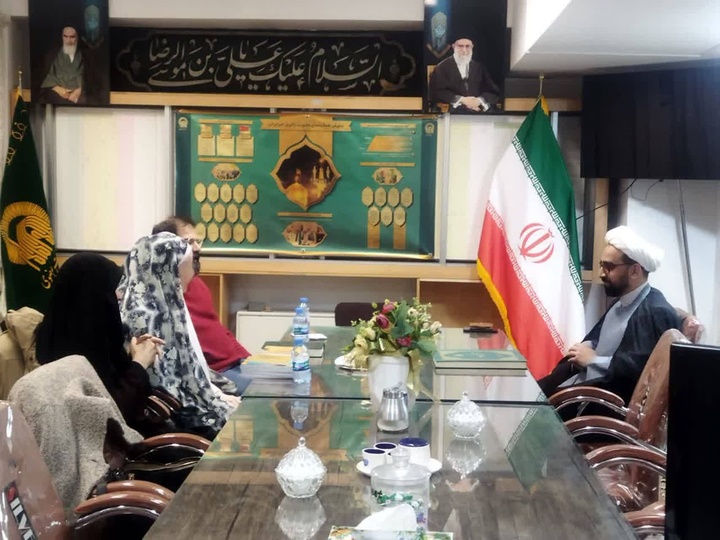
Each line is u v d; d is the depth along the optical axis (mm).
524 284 4719
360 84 5137
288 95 4980
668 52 4133
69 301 2926
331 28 5055
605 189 4930
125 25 5039
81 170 5027
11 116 4926
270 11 4852
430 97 4797
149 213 5047
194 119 5008
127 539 2342
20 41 5047
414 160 4980
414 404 2561
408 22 4902
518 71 4812
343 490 1729
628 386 3711
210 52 5094
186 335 3146
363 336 2432
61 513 1794
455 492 1728
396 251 5043
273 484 1768
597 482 1808
